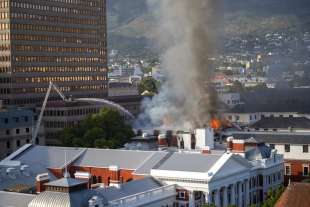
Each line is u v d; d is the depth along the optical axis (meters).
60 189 170.88
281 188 186.25
